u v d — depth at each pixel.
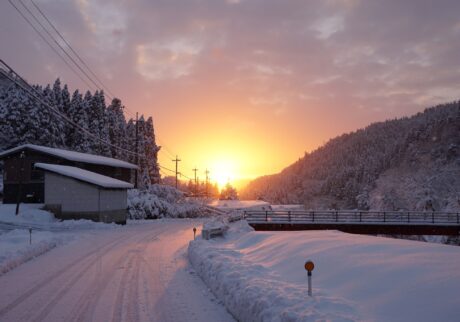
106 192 38.19
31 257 17.28
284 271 10.85
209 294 10.65
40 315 8.75
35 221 35.31
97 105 80.44
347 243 12.70
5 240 21.53
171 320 8.37
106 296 10.48
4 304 9.66
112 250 20.17
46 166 37.69
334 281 8.72
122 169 58.09
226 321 8.27
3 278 12.91
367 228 40.44
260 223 38.91
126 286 11.71
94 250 20.12
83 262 16.28
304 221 40.06
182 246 22.11
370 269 8.82
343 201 180.50
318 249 12.39
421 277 7.49
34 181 45.47
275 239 17.58
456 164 167.12
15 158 46.19
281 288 8.23
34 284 11.99
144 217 49.62
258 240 19.39
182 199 69.88
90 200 36.91
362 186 177.62
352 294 7.56
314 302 6.95
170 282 12.32
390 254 10.12
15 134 63.88
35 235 24.03
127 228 35.22
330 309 6.66
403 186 124.19
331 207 168.50
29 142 63.31
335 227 39.72
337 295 7.67
